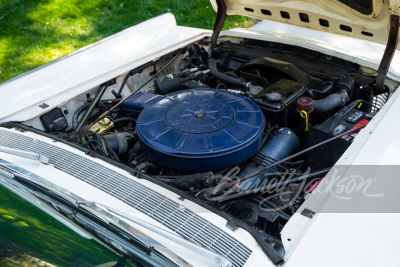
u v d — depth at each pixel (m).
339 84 2.54
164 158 1.95
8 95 2.52
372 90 2.60
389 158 1.86
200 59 3.04
